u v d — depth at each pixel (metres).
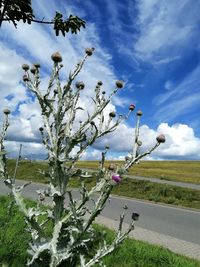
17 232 6.49
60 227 3.11
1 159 3.31
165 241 12.84
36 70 3.27
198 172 74.12
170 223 18.09
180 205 28.22
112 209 21.12
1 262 5.16
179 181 50.16
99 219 15.66
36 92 3.15
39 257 3.26
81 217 3.36
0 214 8.15
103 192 3.13
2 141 3.36
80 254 3.29
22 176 39.38
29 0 4.81
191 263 8.13
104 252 3.31
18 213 8.55
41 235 3.19
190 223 18.81
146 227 15.85
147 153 3.04
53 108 3.08
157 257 7.79
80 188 3.25
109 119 3.29
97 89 3.27
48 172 3.16
